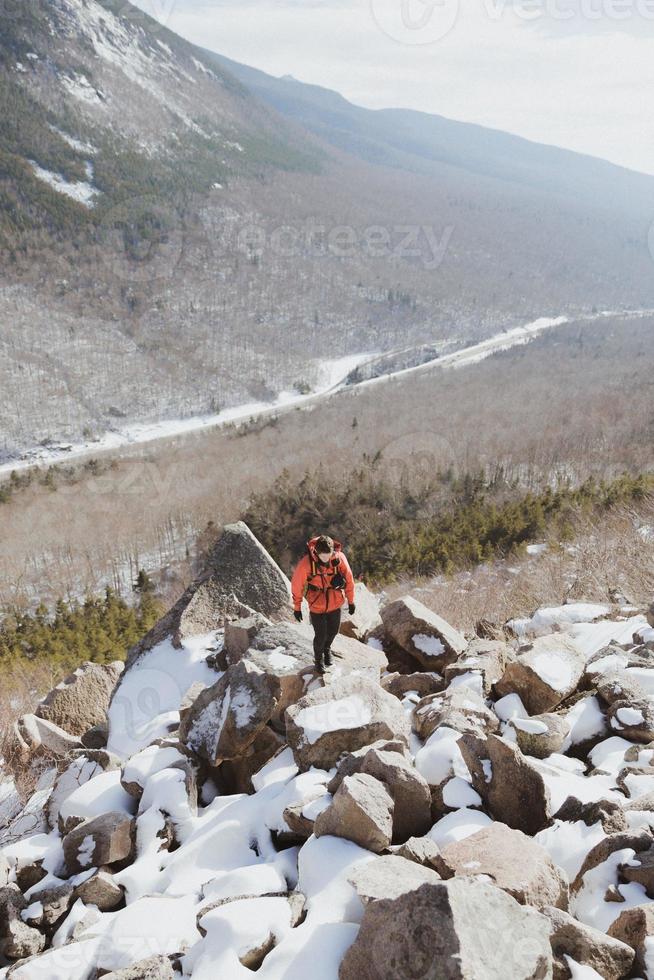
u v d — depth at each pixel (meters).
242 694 5.44
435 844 3.41
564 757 4.79
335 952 2.81
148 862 4.28
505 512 27.05
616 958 2.67
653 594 11.49
